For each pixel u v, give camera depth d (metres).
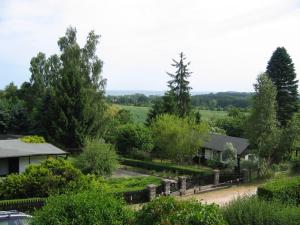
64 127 49.91
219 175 32.81
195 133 44.56
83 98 50.66
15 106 61.75
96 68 55.88
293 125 37.81
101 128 52.94
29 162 36.00
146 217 10.45
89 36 56.25
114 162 32.19
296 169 36.72
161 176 38.84
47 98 54.00
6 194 22.78
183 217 9.60
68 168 24.19
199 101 144.38
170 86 69.56
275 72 59.53
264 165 35.34
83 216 10.68
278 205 13.60
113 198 11.77
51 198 11.41
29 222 11.34
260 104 36.16
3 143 38.25
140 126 53.56
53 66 66.94
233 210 12.95
